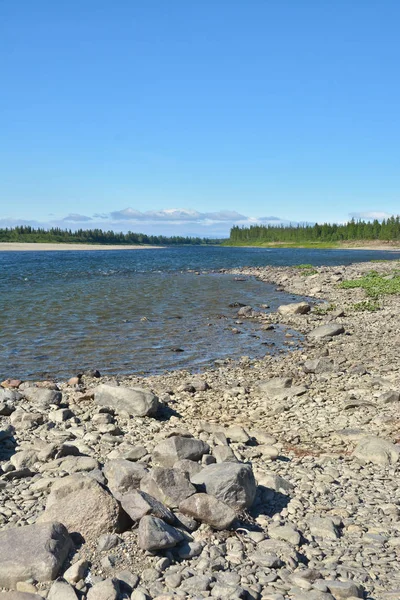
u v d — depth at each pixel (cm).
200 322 3127
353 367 2016
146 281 5488
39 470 998
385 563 724
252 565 699
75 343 2489
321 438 1305
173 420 1436
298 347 2528
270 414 1511
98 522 742
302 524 833
